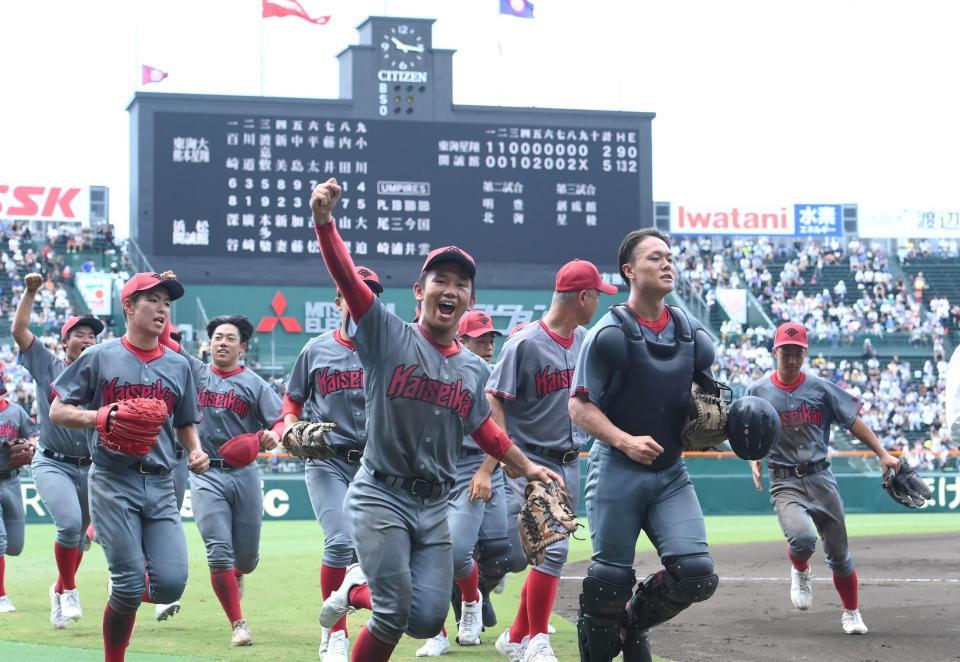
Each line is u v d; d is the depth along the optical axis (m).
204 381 8.34
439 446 5.20
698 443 5.65
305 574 12.23
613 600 5.58
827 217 33.09
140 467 6.12
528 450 7.08
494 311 24.67
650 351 5.55
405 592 5.11
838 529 8.30
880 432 27.36
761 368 28.12
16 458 9.49
